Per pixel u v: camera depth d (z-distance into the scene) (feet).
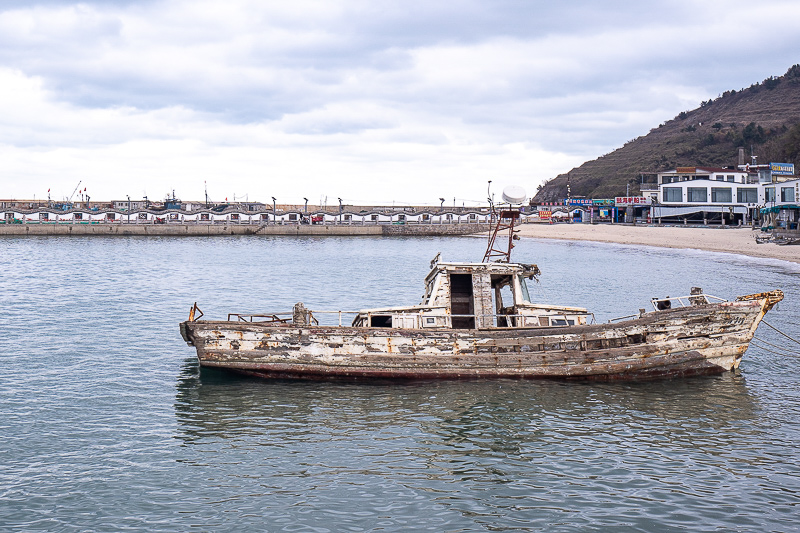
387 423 82.48
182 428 80.69
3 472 67.97
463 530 57.88
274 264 293.43
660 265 266.98
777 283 203.51
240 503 62.44
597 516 60.08
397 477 67.97
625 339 97.81
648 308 163.12
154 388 95.91
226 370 101.60
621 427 81.20
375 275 247.09
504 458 72.43
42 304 172.14
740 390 95.25
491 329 97.09
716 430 80.28
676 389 95.40
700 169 509.76
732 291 188.65
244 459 72.02
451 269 102.83
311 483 66.54
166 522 58.95
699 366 99.81
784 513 60.39
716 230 406.00
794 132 576.20
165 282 224.33
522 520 59.52
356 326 102.17
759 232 372.38
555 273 241.96
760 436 78.43
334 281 227.20
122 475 67.87
